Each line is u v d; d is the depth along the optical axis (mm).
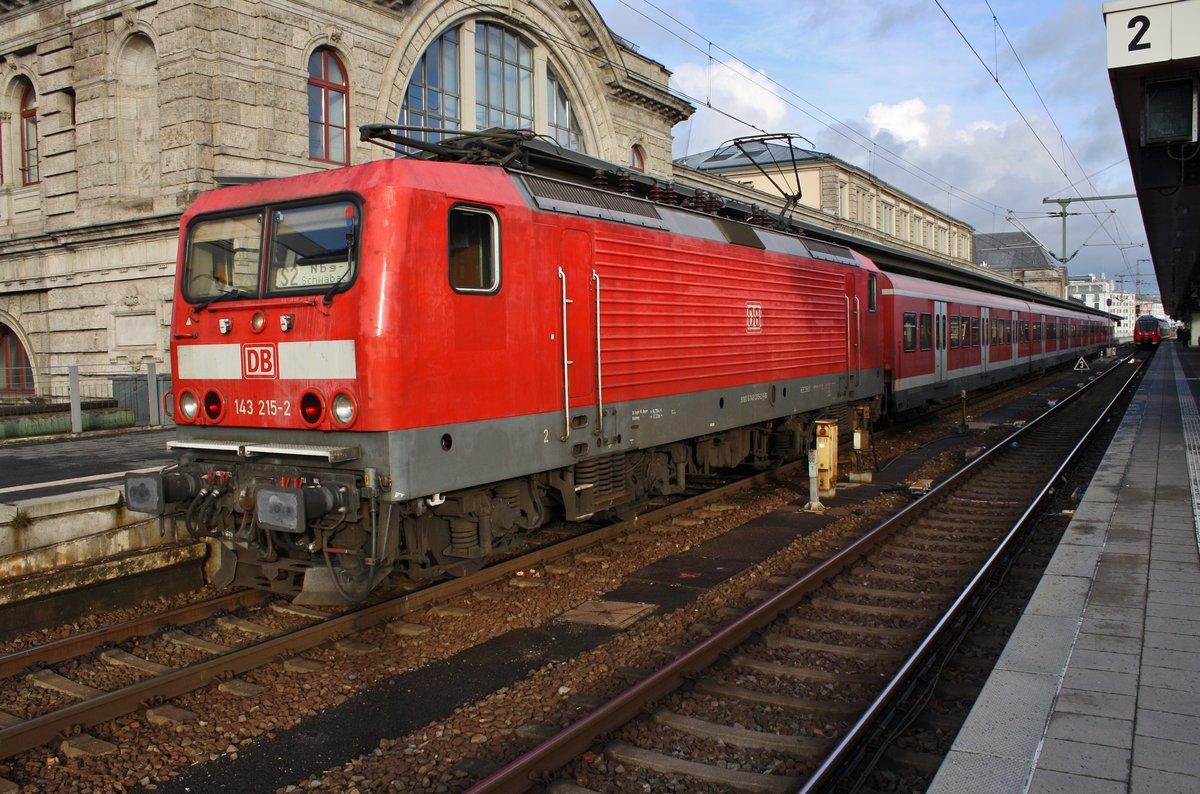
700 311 10453
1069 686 4941
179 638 6641
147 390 17109
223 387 7254
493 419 7273
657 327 9602
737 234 11531
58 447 13445
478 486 7562
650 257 9469
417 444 6535
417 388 6531
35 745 4984
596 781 4500
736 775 4488
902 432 19828
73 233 19688
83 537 7582
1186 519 9070
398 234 6434
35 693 5824
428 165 6902
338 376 6492
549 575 8383
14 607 6906
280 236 6980
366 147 20062
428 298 6633
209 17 17594
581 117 26703
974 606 7164
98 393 19562
